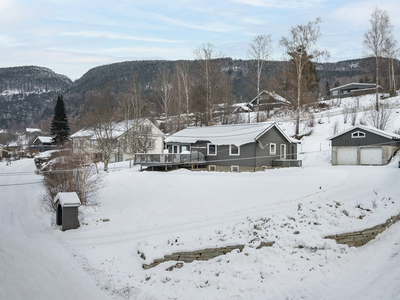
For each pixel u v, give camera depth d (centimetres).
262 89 5753
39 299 1002
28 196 3022
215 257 1129
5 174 4397
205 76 5147
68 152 2508
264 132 3788
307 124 5581
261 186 2648
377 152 3978
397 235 1355
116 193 2680
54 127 7069
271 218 1343
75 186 2355
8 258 1409
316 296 906
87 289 1066
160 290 980
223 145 3881
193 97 5747
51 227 2009
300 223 1287
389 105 5612
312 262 1077
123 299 967
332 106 6844
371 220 1391
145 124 5288
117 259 1297
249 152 3725
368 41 5306
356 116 5438
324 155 4559
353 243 1241
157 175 3175
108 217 2078
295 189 2553
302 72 5156
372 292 922
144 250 1210
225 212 2086
